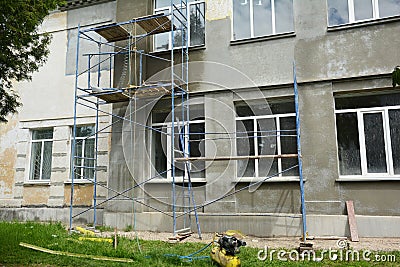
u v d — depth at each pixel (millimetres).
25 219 13086
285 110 10117
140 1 11836
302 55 10000
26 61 9883
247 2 10992
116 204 10953
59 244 7621
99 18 13297
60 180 12969
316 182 9336
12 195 13500
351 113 9586
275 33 10555
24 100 13930
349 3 9961
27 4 7969
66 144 13141
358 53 9500
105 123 12602
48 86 13703
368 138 9352
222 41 10828
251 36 10773
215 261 6145
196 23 11406
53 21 13938
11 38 8062
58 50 13781
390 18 9336
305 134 9648
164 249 7371
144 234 9750
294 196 9461
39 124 13617
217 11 11055
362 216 8828
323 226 9039
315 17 10055
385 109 9305
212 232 9836
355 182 9070
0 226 9414
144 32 11516
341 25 9711
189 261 6395
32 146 13797
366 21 9523
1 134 14000
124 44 11797
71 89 13367
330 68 9680
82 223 12289
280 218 9367
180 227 10188
